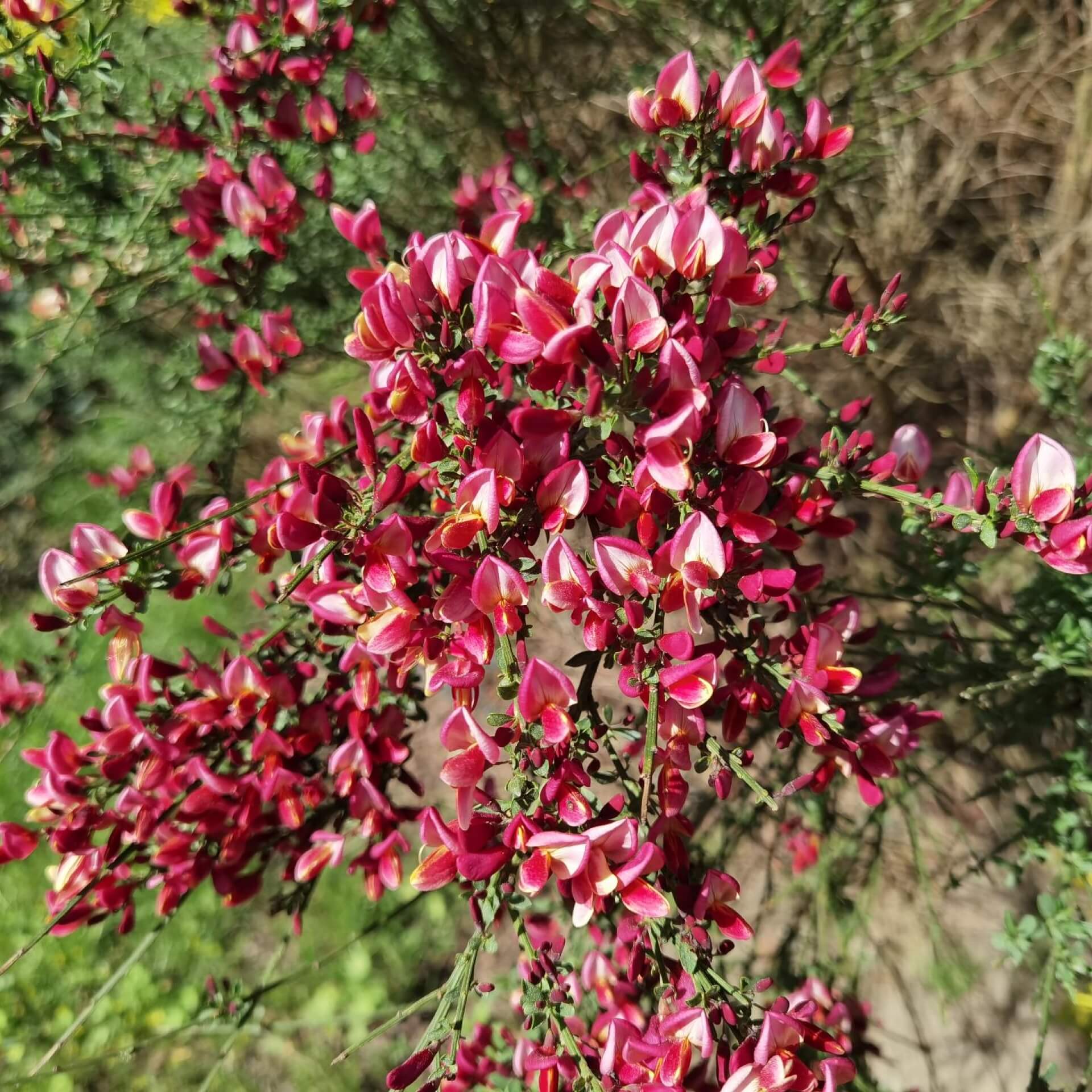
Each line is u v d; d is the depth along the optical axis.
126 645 0.33
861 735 0.29
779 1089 0.25
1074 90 0.62
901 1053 0.56
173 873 0.34
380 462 0.30
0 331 0.61
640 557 0.25
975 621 0.52
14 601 0.74
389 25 0.53
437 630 0.27
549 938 0.39
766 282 0.26
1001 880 0.59
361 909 0.63
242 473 0.70
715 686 0.25
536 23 0.62
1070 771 0.41
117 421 0.67
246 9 0.41
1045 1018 0.39
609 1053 0.26
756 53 0.42
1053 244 0.63
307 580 0.31
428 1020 0.60
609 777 0.28
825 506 0.29
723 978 0.27
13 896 0.63
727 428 0.25
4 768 0.65
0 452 0.66
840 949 0.55
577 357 0.24
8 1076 0.57
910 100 0.63
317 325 0.53
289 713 0.33
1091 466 0.42
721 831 0.59
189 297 0.54
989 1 0.54
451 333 0.26
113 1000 0.60
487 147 0.63
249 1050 0.60
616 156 0.56
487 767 0.25
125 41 0.54
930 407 0.72
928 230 0.64
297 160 0.44
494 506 0.25
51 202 0.51
